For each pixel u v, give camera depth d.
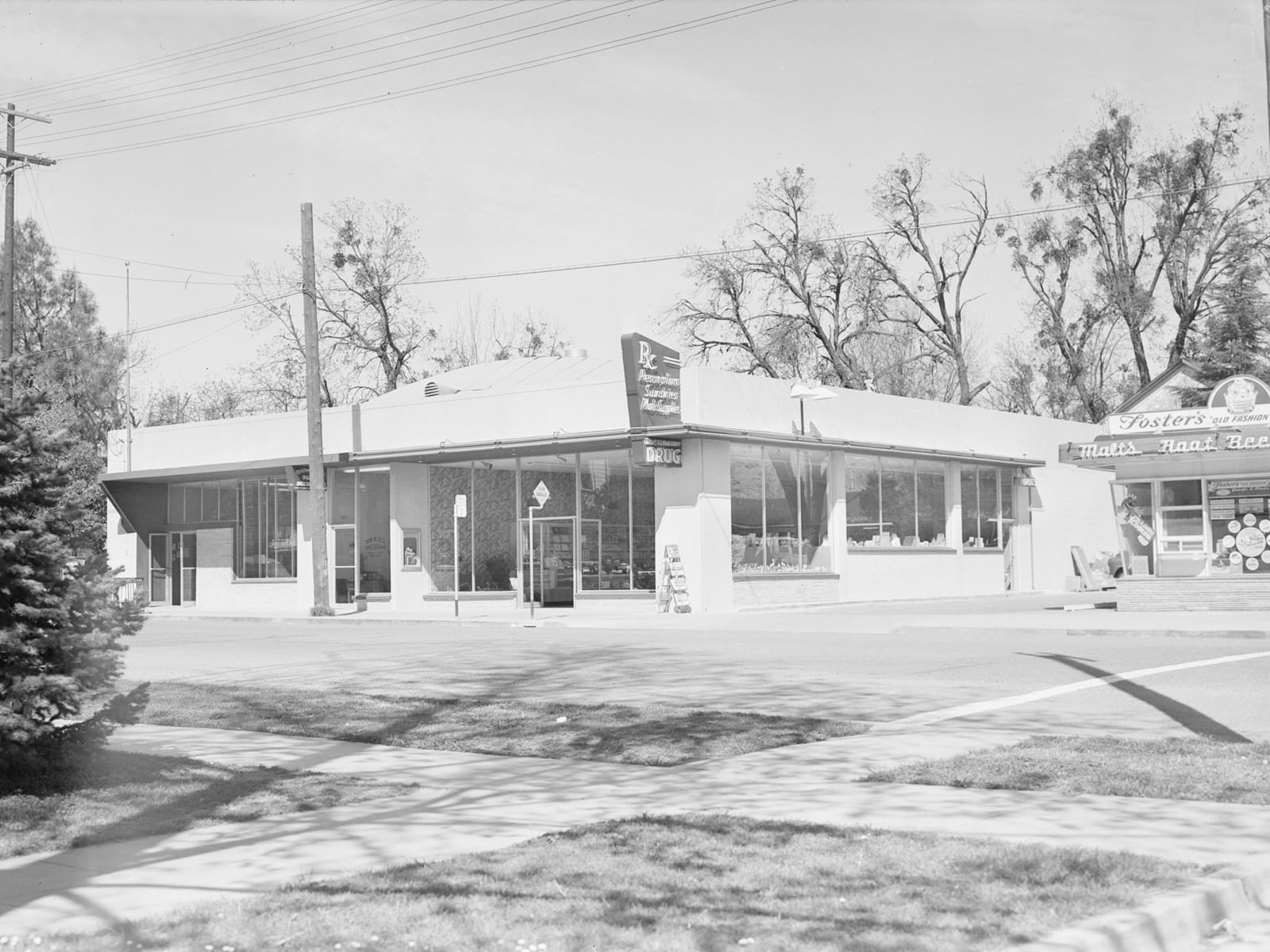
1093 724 13.12
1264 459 30.00
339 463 40.22
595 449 36.56
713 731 12.98
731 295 61.84
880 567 39.94
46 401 10.70
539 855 7.61
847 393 38.97
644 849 7.73
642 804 9.58
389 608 40.12
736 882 6.84
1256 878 6.89
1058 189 58.03
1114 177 57.19
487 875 7.14
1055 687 16.03
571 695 16.81
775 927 5.95
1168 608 30.17
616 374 41.84
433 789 10.38
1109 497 52.47
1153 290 57.06
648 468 35.69
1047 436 48.81
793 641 24.69
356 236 65.25
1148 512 32.09
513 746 12.46
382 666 21.38
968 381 70.94
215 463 43.62
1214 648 20.94
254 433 43.62
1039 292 60.34
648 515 35.69
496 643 26.19
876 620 29.08
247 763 11.73
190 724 14.39
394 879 7.10
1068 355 60.12
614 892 6.68
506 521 39.06
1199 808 8.84
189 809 9.52
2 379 10.57
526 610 37.97
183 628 34.12
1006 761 10.70
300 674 20.25
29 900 7.03
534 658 22.41
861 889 6.64
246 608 44.09
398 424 39.81
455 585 35.47
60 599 10.06
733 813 9.01
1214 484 31.14
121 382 62.38
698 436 33.50
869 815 8.83
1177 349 56.31
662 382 33.59
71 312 63.34
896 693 16.06
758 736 12.60
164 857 8.07
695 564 34.03
